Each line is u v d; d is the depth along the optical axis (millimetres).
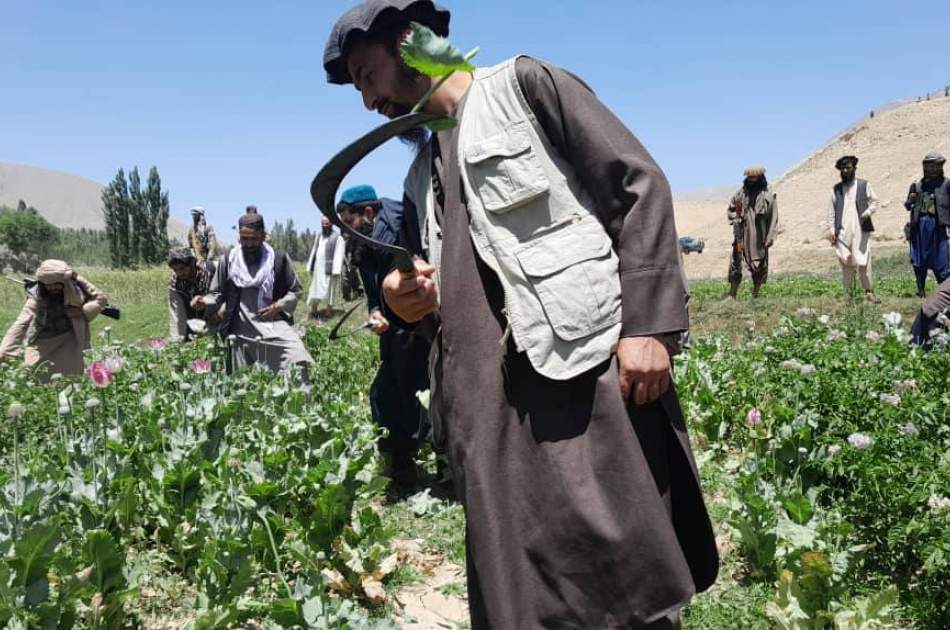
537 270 1828
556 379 1807
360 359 9594
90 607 2840
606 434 1812
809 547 3436
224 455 3801
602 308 1813
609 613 1784
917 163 53344
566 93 1896
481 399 1877
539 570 1818
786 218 50938
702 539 1926
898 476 3531
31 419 5945
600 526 1775
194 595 3436
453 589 3650
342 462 3957
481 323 1909
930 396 4898
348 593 3553
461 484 1917
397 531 4121
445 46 1600
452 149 2012
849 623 2988
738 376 5879
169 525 3658
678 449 1895
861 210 12289
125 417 5184
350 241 4820
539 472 1842
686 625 3207
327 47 2221
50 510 3088
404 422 4875
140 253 93438
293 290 7008
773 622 3131
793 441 4234
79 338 7855
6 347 7852
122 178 93125
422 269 2059
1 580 2443
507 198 1880
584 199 1920
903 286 14680
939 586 3033
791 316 9531
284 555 3633
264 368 6496
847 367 5652
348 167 1695
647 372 1802
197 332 7973
